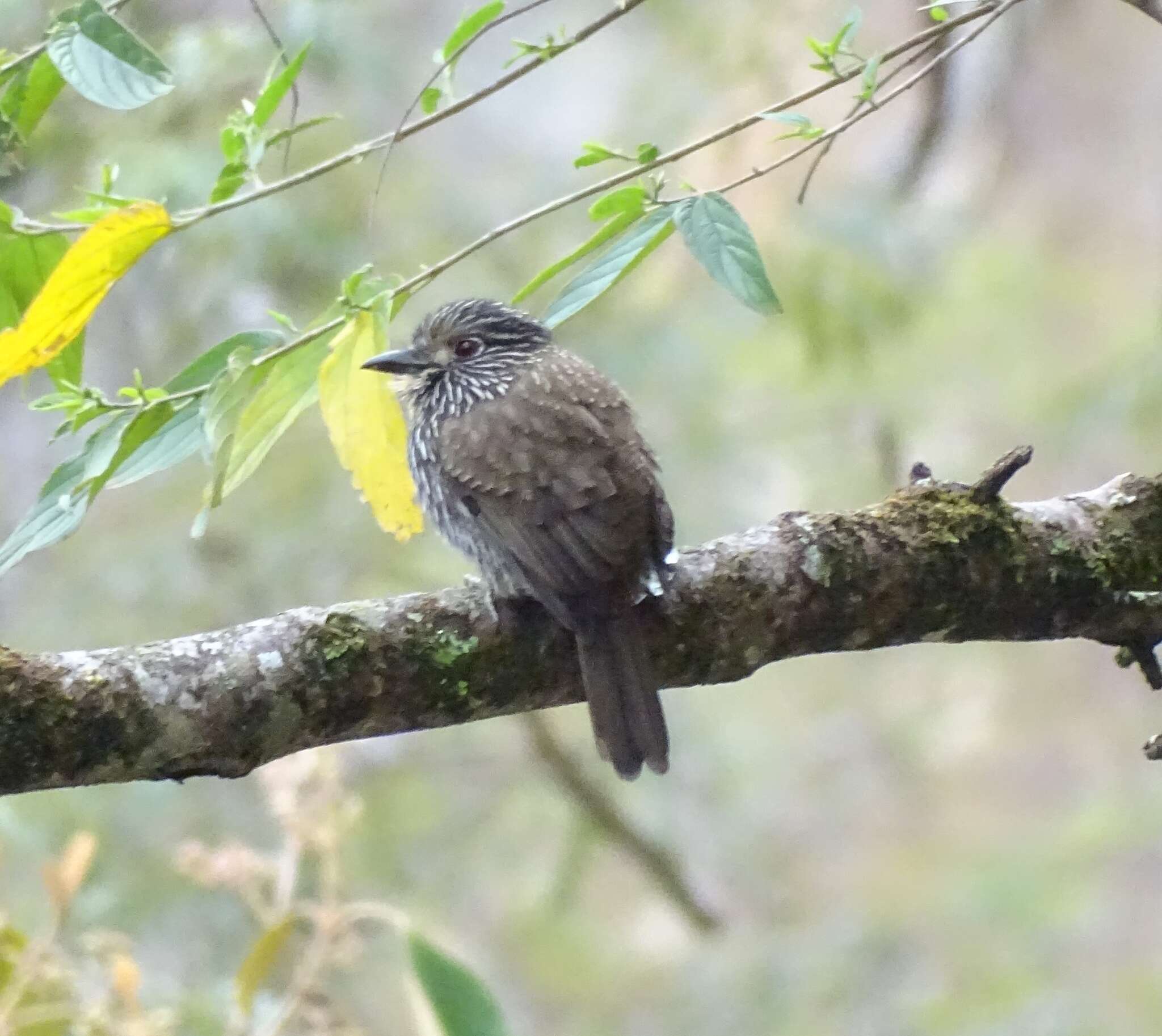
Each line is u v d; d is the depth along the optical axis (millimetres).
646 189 5055
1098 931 15047
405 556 11938
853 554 5418
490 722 13938
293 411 5066
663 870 13055
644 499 5648
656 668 5320
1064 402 13734
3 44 9258
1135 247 16484
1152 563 5656
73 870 6598
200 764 4723
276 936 6531
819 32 12383
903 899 16281
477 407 6234
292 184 4918
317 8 10773
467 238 12602
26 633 12211
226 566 12133
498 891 14695
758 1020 15148
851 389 13602
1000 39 14617
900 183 12430
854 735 18266
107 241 4520
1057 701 19000
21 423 13008
